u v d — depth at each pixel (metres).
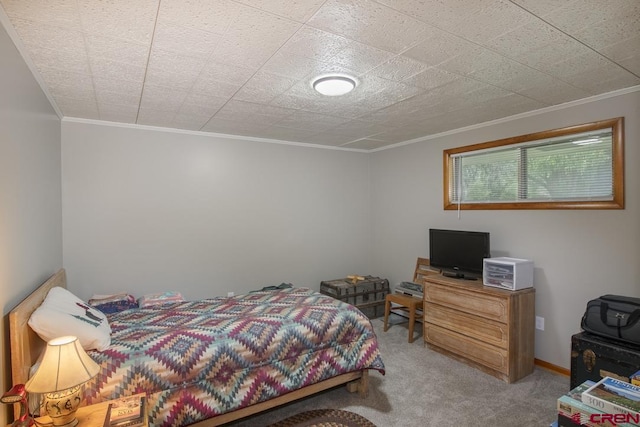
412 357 3.47
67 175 3.42
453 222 4.12
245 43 1.92
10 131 1.77
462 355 3.33
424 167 4.48
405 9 1.60
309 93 2.75
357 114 3.38
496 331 3.02
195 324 2.39
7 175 1.71
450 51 2.03
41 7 1.56
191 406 2.02
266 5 1.56
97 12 1.60
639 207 2.65
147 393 1.91
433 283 3.62
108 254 3.62
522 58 2.13
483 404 2.62
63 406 1.45
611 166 2.81
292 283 4.77
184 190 4.02
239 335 2.26
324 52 2.04
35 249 2.27
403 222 4.83
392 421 2.40
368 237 5.44
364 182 5.41
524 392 2.79
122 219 3.69
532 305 3.14
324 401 2.67
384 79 2.46
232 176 4.32
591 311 2.47
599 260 2.87
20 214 1.93
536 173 3.33
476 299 3.19
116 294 3.55
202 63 2.18
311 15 1.65
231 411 2.15
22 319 1.72
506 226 3.55
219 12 1.61
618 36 1.85
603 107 2.81
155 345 2.04
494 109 3.23
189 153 4.05
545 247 3.23
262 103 3.01
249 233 4.44
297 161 4.80
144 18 1.66
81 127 3.48
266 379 2.28
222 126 3.85
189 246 4.06
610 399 1.35
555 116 3.12
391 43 1.93
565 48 2.00
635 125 2.65
